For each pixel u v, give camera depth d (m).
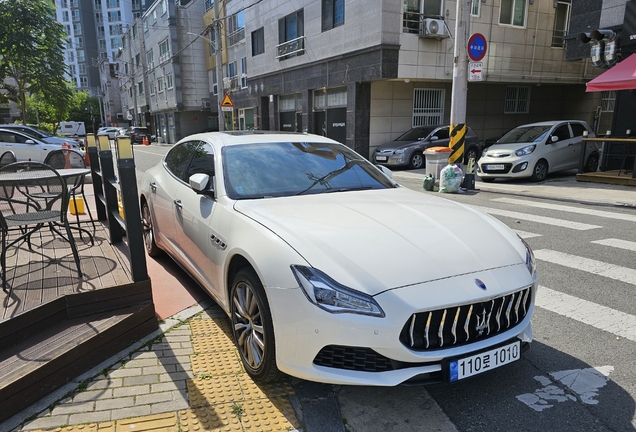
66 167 6.17
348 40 17.72
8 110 48.69
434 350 2.40
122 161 3.33
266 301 2.70
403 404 2.75
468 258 2.66
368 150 18.58
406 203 3.47
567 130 12.62
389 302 2.33
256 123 27.06
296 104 23.30
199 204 3.76
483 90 20.58
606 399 2.75
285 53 22.34
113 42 102.12
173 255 4.60
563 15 19.61
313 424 2.55
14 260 4.25
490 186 11.48
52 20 24.23
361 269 2.45
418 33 16.58
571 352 3.32
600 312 3.99
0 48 23.22
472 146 16.95
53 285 3.51
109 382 2.89
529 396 2.80
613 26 11.68
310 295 2.42
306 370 2.49
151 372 3.02
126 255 4.39
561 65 20.06
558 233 6.74
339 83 18.70
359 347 2.35
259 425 2.52
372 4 16.19
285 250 2.61
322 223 2.91
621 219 7.64
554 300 4.27
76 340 2.98
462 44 10.62
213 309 4.06
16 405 2.56
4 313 2.98
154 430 2.45
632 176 10.88
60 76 24.92
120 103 84.56
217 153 3.92
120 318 3.31
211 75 37.56
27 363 2.72
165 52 40.06
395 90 18.62
